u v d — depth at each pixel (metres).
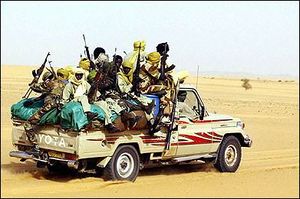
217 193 20.41
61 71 22.73
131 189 20.92
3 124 39.06
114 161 22.03
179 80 24.00
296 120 54.81
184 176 24.75
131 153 22.64
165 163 24.27
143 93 23.06
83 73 22.22
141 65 23.39
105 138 21.64
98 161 21.98
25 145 23.31
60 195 19.58
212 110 59.53
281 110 65.38
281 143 39.12
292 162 31.03
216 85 99.81
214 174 25.50
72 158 21.20
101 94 22.22
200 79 111.50
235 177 24.69
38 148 22.39
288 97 88.06
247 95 84.81
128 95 22.70
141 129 22.75
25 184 21.77
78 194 19.78
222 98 74.88
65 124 21.00
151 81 23.41
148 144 23.06
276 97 85.75
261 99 78.88
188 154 24.75
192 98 25.39
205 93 80.81
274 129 46.84
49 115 21.59
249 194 20.38
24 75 95.31
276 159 32.00
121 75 22.91
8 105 50.34
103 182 22.00
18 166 25.62
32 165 26.08
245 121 51.81
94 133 21.36
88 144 21.14
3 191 20.22
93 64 23.44
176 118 23.95
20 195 19.58
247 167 28.52
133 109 22.30
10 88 66.94
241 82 116.38
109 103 21.94
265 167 28.66
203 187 21.72
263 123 50.72
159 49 23.84
